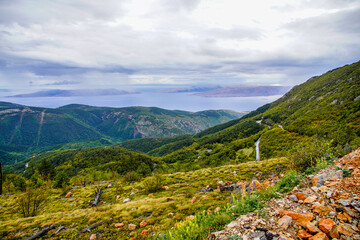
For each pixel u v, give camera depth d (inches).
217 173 1373.0
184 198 737.6
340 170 273.9
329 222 173.3
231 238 193.6
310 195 234.1
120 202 999.0
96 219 639.1
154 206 674.2
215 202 555.2
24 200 915.4
